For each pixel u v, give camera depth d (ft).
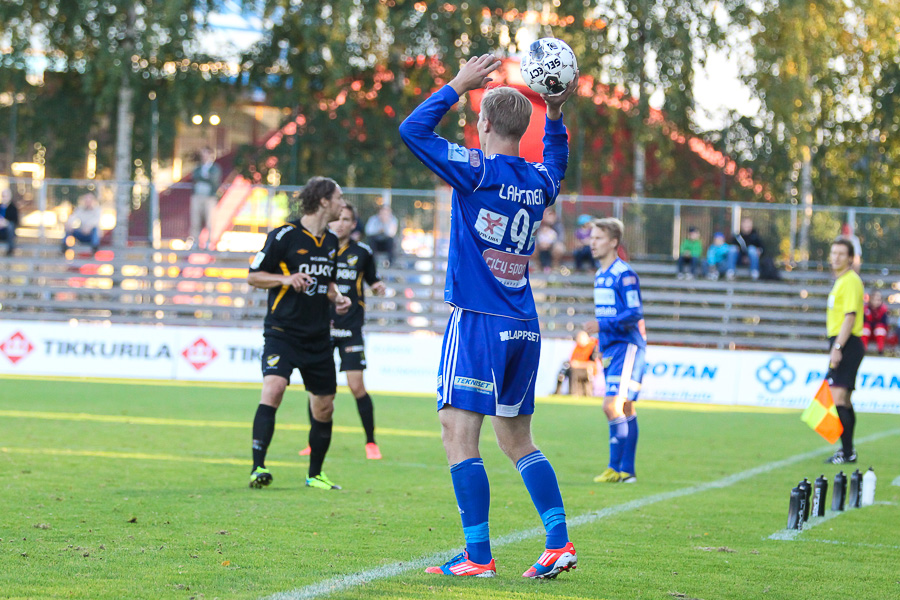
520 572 34.47
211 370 154.10
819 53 215.92
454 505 50.34
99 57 198.49
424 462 70.03
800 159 221.25
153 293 176.76
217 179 177.99
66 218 179.01
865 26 228.63
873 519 49.93
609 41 214.28
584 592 31.32
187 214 178.29
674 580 33.96
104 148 221.25
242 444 77.56
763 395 146.51
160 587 30.37
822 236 169.48
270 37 217.77
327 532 41.47
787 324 172.96
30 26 209.46
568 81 35.14
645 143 213.87
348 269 72.33
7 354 156.15
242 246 177.99
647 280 171.22
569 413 118.93
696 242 171.12
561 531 33.30
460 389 32.81
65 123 218.59
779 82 213.66
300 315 55.21
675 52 211.61
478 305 32.89
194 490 52.80
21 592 29.30
